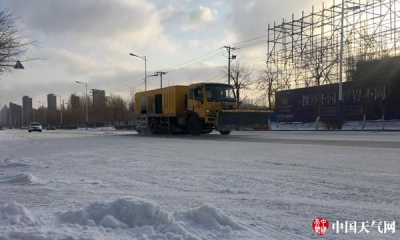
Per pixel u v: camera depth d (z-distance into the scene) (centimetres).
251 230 399
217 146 1411
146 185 662
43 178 761
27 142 2156
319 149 1200
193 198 554
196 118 2172
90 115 8769
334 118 3300
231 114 2052
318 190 592
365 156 987
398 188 595
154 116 2589
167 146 1480
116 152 1277
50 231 372
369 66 3112
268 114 2161
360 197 541
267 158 1002
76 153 1273
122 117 8031
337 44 3781
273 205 506
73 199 560
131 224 402
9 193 609
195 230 392
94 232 377
